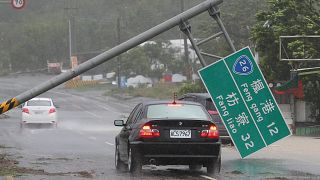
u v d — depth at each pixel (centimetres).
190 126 2055
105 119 6144
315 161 2647
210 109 3366
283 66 4997
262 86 2080
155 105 2181
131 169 2070
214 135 2070
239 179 1992
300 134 4662
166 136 2039
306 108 4997
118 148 2302
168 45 15212
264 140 2066
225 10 10794
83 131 4534
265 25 5041
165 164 2073
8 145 3259
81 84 13638
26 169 2183
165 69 14400
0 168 2186
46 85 2320
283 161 2645
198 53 2308
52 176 2002
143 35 2286
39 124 4750
